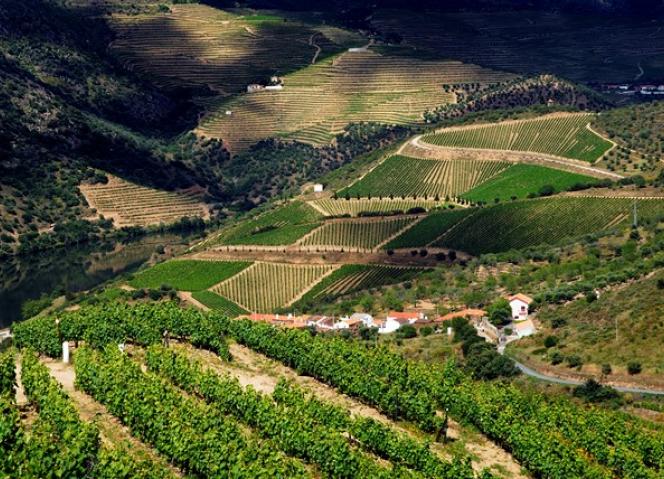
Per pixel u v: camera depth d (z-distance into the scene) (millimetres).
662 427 148000
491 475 117312
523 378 179500
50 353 162750
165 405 124312
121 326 171250
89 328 166625
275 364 168500
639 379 172125
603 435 137000
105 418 129500
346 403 149750
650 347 181375
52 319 176125
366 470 116500
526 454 127500
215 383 137500
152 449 120812
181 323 175625
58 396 120938
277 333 173250
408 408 141750
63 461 104500
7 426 107062
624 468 128375
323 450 118938
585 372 179375
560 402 154375
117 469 103625
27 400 134125
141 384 131000
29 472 103250
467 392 147250
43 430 112250
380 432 126562
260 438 127938
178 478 112438
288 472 111062
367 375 149375
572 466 124250
